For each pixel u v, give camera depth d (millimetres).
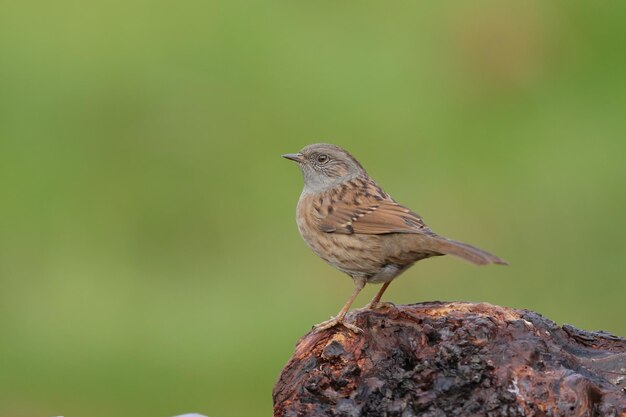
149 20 16766
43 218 14562
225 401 12398
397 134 15039
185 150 15047
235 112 15336
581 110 15781
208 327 13125
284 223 14180
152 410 12469
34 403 12742
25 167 14984
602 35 16859
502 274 13742
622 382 7109
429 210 14398
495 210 14328
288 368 7367
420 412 6926
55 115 15547
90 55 16250
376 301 9039
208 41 16344
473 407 6855
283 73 15828
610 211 14281
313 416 7117
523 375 6859
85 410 12648
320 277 13656
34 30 16609
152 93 15695
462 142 15047
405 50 16188
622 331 13281
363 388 7090
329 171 9742
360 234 8867
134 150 15156
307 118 15211
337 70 15836
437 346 7195
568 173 14617
